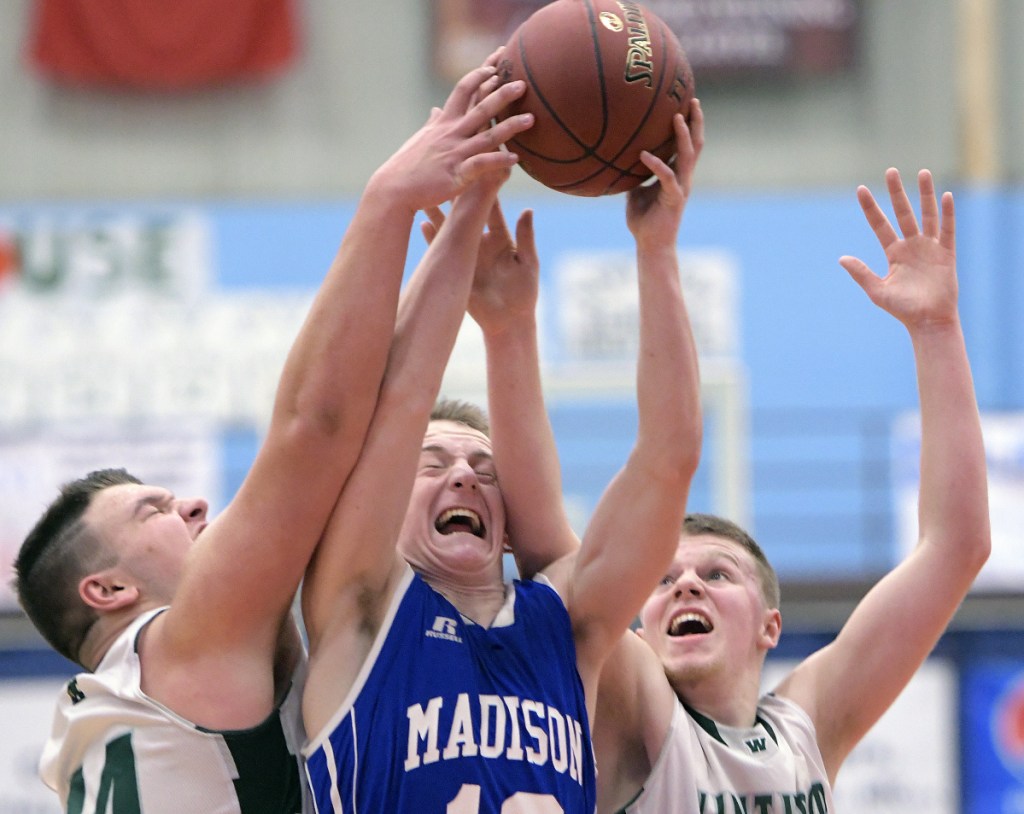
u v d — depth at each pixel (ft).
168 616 24.85
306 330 23.99
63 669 63.16
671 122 25.88
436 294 25.25
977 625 66.03
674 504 25.73
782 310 99.60
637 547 25.79
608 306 97.81
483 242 28.43
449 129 24.75
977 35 103.86
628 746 28.45
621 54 25.31
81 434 93.25
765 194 102.17
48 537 27.30
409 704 23.65
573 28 25.49
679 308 25.93
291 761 24.82
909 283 30.07
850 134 103.65
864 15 104.63
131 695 24.40
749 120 103.81
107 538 26.89
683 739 28.09
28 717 62.44
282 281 99.96
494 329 28.27
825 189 102.47
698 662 29.53
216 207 101.45
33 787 61.82
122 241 99.96
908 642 30.07
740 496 82.53
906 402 97.45
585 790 24.99
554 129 25.48
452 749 23.40
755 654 30.63
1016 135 103.09
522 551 28.14
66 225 99.91
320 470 23.80
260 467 23.94
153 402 94.48
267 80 104.06
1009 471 85.76
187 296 98.94
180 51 103.04
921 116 103.71
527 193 100.94
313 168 103.50
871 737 63.82
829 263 100.53
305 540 23.97
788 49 104.12
